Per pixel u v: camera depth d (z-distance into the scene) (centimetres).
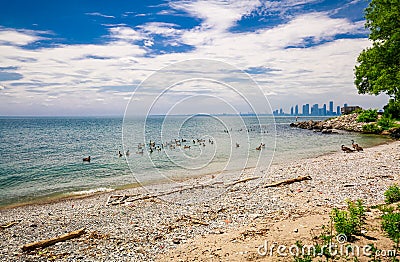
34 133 6244
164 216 906
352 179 1252
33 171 2039
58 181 1717
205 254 605
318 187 1153
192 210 948
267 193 1110
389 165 1534
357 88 3919
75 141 4269
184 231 768
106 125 9050
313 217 781
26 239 782
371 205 866
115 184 1564
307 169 1592
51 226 886
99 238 742
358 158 1884
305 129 5512
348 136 3859
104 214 985
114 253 648
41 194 1438
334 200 959
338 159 1925
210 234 736
